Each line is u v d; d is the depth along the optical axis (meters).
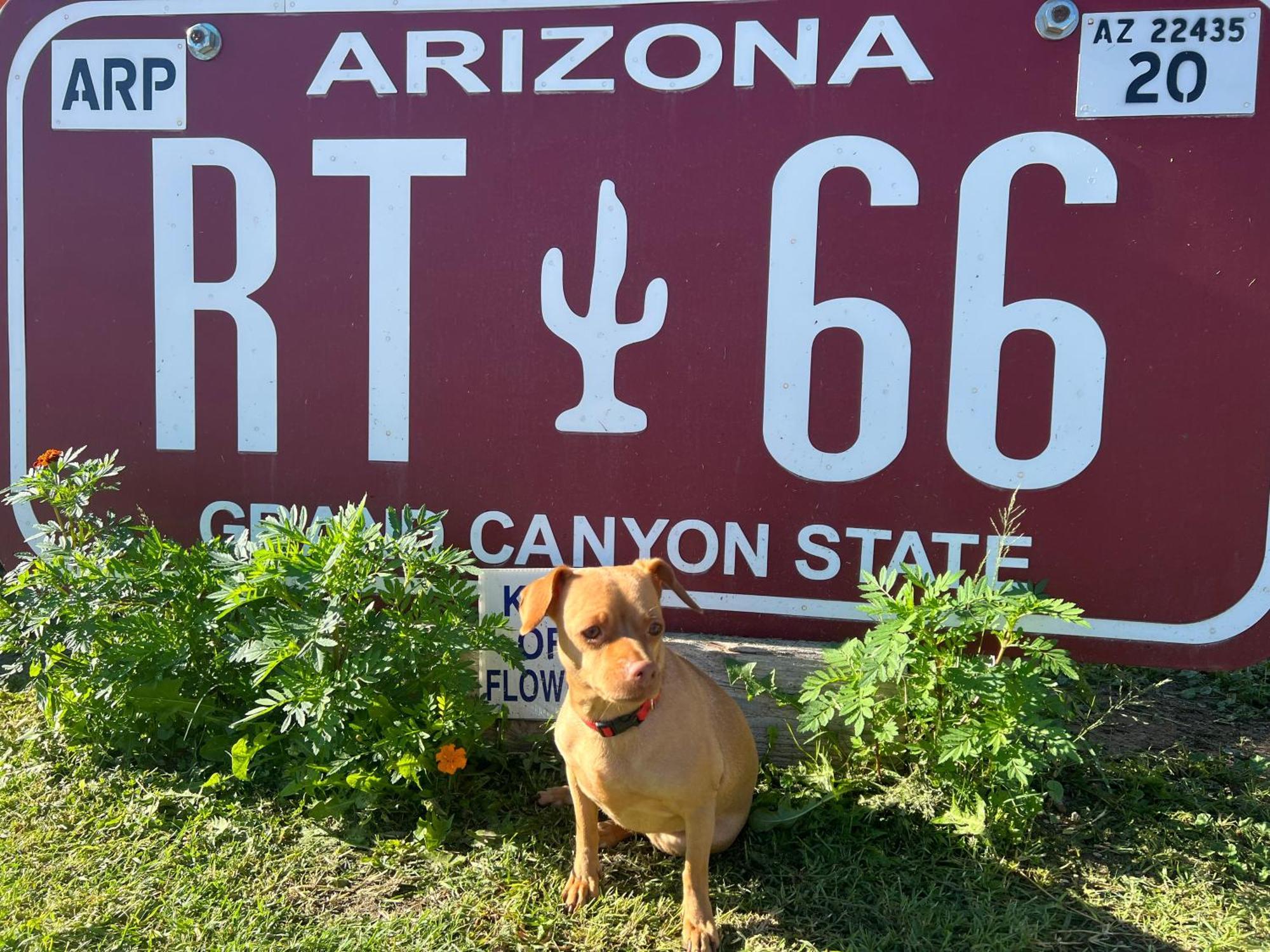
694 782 1.13
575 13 1.56
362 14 1.62
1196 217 1.43
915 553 1.55
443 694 1.36
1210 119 1.42
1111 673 1.87
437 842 1.29
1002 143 1.47
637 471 1.61
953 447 1.52
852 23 1.49
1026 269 1.48
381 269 1.65
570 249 1.60
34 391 1.74
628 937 1.16
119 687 1.43
